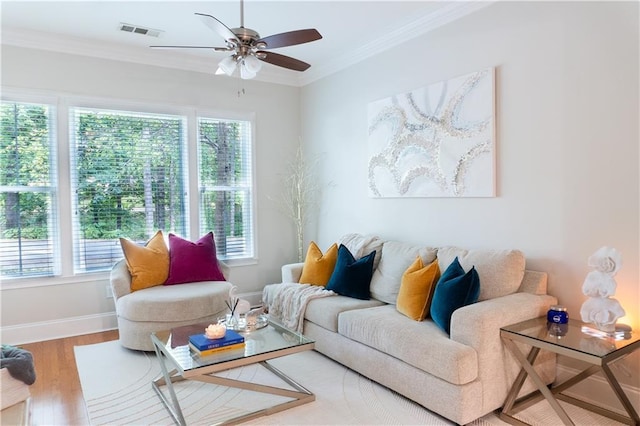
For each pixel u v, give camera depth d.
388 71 4.04
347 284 3.57
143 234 4.40
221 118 4.80
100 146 4.16
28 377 2.43
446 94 3.45
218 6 3.32
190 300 3.51
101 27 3.69
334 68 4.70
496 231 3.16
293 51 4.38
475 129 3.24
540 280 2.79
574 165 2.71
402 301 3.01
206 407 2.62
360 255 3.83
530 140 2.93
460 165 3.36
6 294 3.75
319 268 3.86
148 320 3.43
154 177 4.45
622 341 2.21
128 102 4.26
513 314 2.51
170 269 3.98
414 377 2.54
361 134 4.38
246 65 2.78
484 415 2.49
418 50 3.72
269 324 3.02
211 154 4.78
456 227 3.45
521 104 2.98
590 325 2.48
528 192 2.95
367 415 2.51
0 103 3.72
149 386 2.91
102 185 4.18
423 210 3.72
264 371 3.15
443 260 3.19
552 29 2.79
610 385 2.37
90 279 4.11
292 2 3.28
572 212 2.72
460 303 2.62
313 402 2.67
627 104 2.46
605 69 2.54
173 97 4.50
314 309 3.43
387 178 4.04
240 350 2.50
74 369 3.19
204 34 3.88
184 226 4.63
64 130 3.96
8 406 2.35
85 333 4.06
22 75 3.78
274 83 5.15
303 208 5.27
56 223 3.97
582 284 2.68
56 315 3.96
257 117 5.05
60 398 2.74
